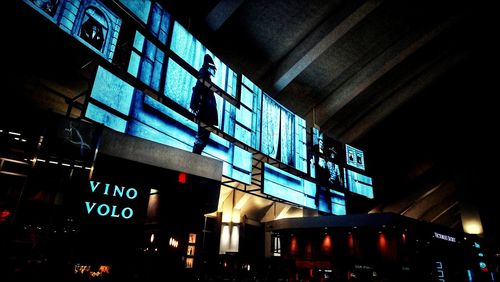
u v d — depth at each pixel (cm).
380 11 2122
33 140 822
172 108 1339
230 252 2616
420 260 2270
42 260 693
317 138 2430
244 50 2094
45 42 1016
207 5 1711
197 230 984
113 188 822
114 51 1089
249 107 1828
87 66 1155
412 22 2247
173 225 944
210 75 1574
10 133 859
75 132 761
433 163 3559
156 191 998
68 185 746
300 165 2144
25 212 701
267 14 1948
